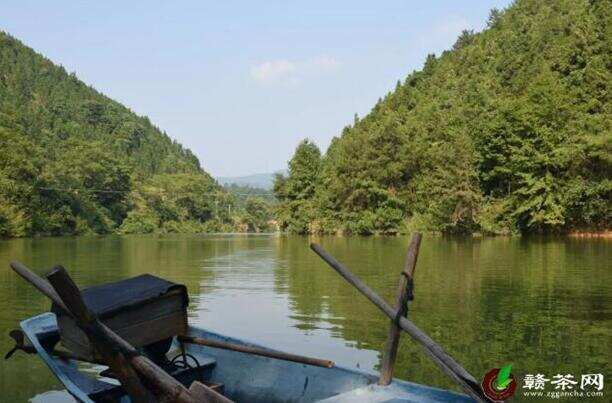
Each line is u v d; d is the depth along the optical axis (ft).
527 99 179.32
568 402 25.27
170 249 139.13
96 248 144.25
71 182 298.15
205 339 26.37
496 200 179.32
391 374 21.48
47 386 27.76
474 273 70.49
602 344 34.42
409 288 22.17
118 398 22.70
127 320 23.47
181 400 17.02
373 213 208.64
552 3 346.74
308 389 23.26
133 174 417.08
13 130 290.15
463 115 230.27
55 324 28.02
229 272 76.54
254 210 466.70
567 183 161.89
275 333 38.04
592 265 78.64
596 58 192.44
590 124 161.48
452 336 36.73
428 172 203.72
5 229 228.22
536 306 46.91
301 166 246.88
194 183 453.99
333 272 75.31
